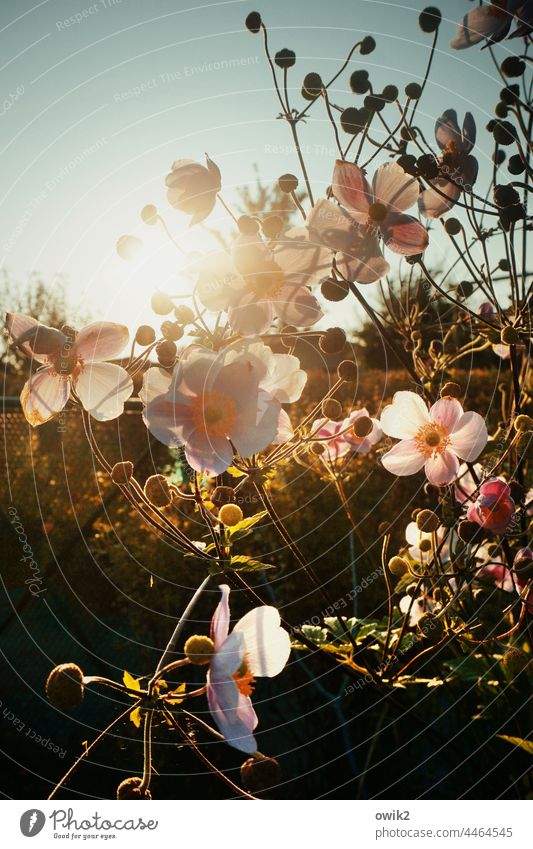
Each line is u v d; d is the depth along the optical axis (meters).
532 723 0.57
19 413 1.32
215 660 0.29
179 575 0.99
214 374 0.31
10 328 0.35
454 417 0.44
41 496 1.22
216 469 0.31
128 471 0.34
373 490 1.02
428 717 0.71
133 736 0.80
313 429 0.41
